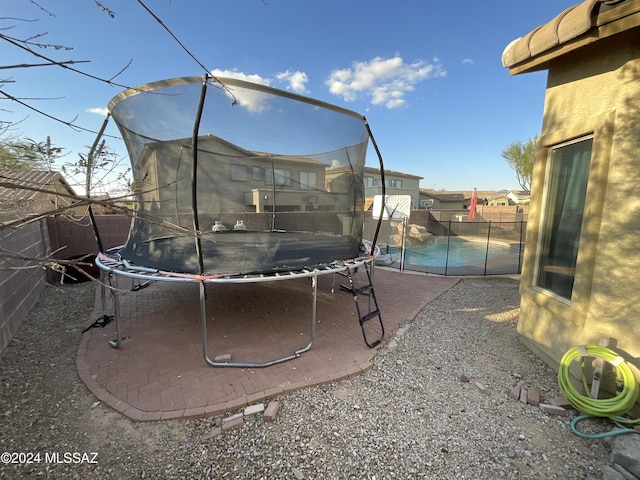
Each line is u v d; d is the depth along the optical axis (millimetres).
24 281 4234
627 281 2277
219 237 4172
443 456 1954
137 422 2232
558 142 2945
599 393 2521
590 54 2561
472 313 4789
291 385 2666
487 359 3275
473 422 2281
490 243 14367
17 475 1781
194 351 3324
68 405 2420
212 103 3092
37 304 4746
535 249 3332
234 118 3359
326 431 2152
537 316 3320
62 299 5066
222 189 4137
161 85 3047
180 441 2066
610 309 2391
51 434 2111
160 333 3773
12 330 3582
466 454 1976
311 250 4242
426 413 2371
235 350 3346
